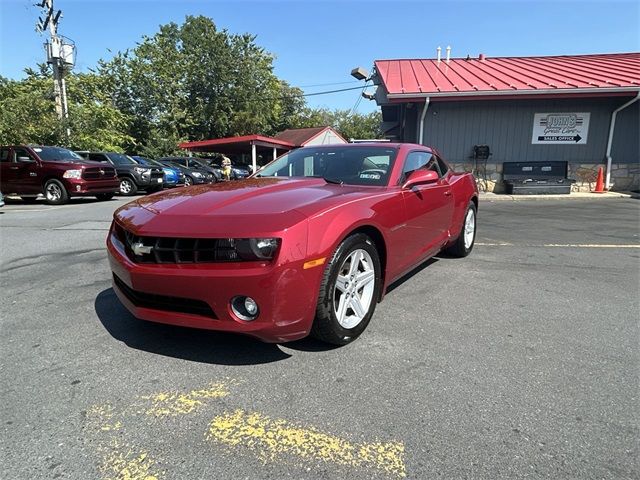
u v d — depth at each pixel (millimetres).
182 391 2498
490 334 3270
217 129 46594
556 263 5410
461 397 2436
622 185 14469
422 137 14797
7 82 31812
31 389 2514
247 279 2463
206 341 3113
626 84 13383
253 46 47656
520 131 14477
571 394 2473
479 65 18234
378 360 2859
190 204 2943
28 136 20406
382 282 3459
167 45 45781
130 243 2824
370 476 1856
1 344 3084
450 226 5004
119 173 16766
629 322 3518
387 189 3600
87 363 2811
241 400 2410
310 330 2803
